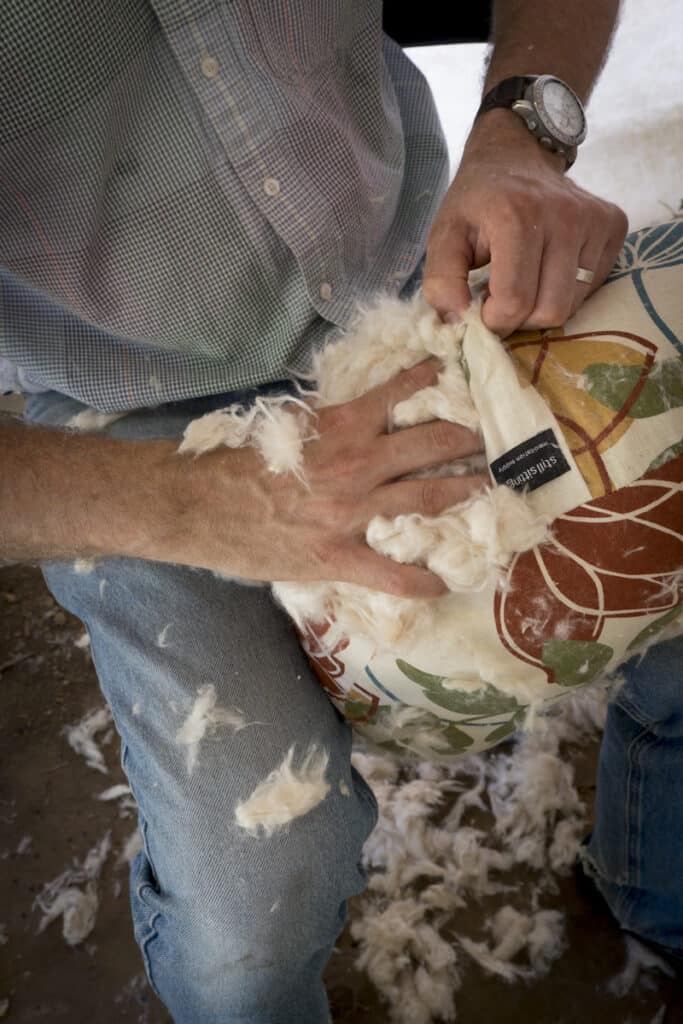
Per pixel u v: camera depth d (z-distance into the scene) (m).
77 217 0.68
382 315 0.70
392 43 0.91
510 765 1.13
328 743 0.73
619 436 0.60
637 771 0.85
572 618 0.62
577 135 0.76
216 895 0.68
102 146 0.65
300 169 0.71
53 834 1.12
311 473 0.64
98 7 0.61
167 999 0.75
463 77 1.86
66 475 0.66
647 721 0.81
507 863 1.05
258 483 0.65
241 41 0.66
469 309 0.65
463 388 0.64
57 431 0.69
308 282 0.74
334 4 0.73
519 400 0.61
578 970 0.96
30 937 1.04
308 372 0.79
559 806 1.09
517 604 0.62
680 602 0.64
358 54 0.77
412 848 1.07
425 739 0.76
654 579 0.61
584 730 1.16
